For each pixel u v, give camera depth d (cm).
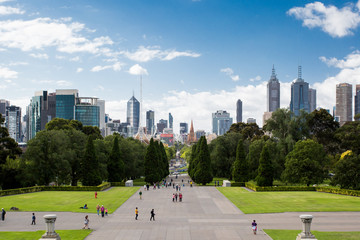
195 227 4881
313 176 9150
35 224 5047
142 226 4950
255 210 6150
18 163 9219
